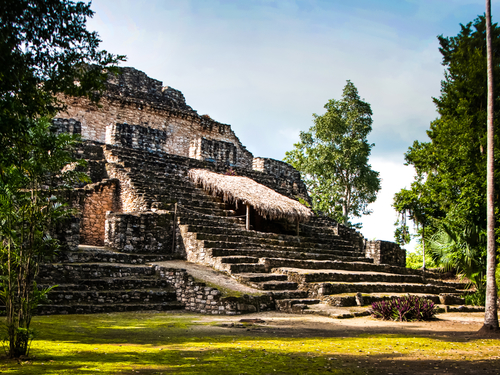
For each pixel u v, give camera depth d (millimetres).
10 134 5949
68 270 12969
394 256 25906
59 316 10828
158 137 24172
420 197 23031
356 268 19750
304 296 14945
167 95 29609
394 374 5848
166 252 17797
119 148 21562
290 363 6301
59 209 7137
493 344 8727
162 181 20828
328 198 35969
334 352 7277
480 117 21062
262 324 10836
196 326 10188
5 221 6387
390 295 15789
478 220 19203
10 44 5930
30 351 6477
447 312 15289
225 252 16875
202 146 25562
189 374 5406
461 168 20266
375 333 9969
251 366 6020
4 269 6453
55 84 6730
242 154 32344
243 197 20000
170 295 13773
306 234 24031
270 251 18422
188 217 18750
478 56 21719
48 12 6426
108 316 11375
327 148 33812
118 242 16656
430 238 22281
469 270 19047
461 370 6156
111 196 19594
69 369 5410
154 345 7512
